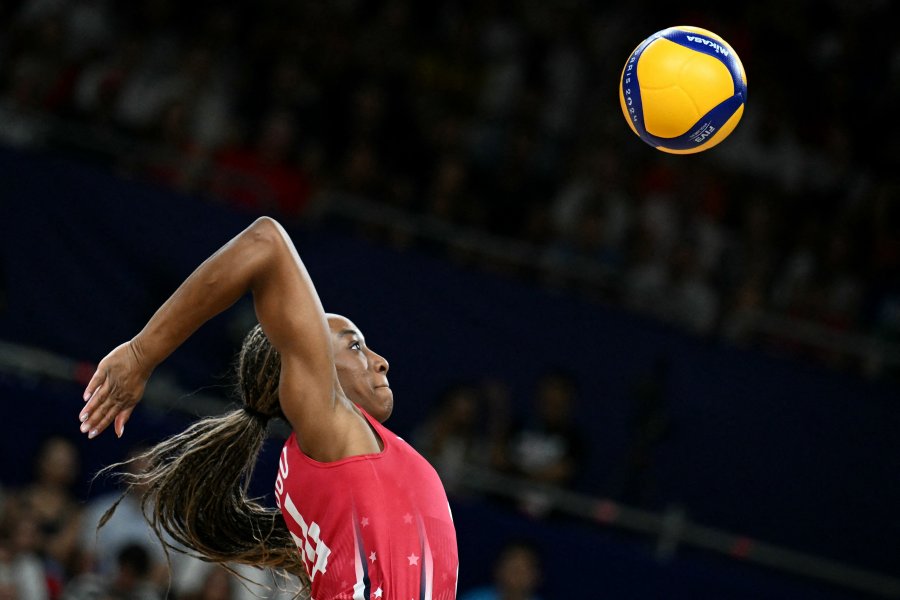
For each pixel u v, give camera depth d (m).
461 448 25.73
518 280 28.48
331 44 32.94
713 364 28.59
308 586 11.99
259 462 23.44
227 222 26.94
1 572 21.72
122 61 30.67
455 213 29.98
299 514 10.45
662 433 28.03
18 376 25.25
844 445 28.78
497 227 30.41
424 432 26.19
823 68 38.59
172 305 10.11
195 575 21.92
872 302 33.09
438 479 10.74
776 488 28.31
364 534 10.12
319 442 10.25
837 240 33.44
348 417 10.38
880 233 34.12
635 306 30.23
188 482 10.94
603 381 28.12
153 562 22.12
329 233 27.52
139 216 26.53
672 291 30.48
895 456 28.89
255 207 28.77
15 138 28.00
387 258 27.69
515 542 23.77
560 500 26.02
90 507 23.23
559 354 28.09
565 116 35.19
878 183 36.22
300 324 10.07
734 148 35.12
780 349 30.83
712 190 33.72
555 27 36.84
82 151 28.31
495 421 27.02
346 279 27.41
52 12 31.53
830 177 35.97
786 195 34.66
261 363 10.75
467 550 24.33
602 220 31.14
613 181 32.75
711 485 28.05
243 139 30.48
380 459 10.34
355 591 10.05
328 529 10.23
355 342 11.38
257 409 10.88
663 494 27.80
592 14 37.69
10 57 29.62
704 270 31.73
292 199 29.23
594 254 30.48
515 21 36.53
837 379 29.06
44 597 21.83
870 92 38.69
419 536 10.24
